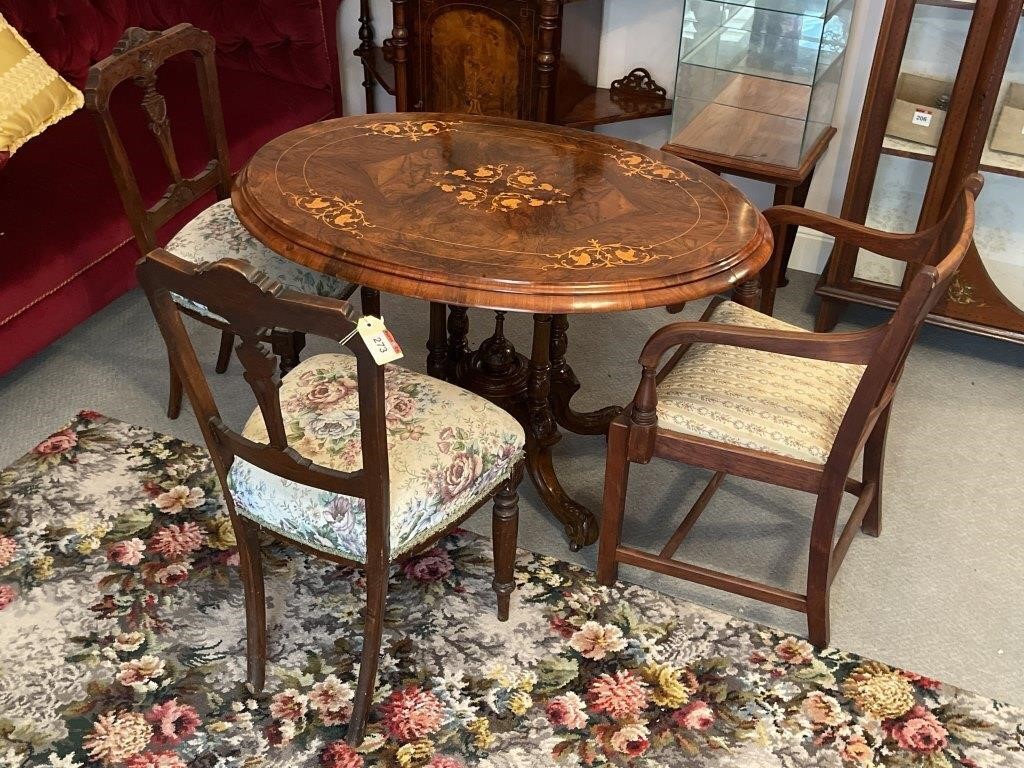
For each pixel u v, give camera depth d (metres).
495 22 2.85
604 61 3.17
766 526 2.22
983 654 1.92
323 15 3.20
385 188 1.89
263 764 1.67
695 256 1.70
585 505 2.24
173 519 2.15
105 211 2.56
